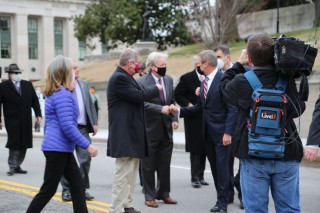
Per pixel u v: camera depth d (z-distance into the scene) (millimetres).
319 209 6914
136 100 5930
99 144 16516
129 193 6273
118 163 6066
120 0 32781
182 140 15664
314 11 25359
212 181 9039
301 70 3910
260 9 27141
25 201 7223
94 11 33531
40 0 64438
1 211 6621
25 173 9844
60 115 5207
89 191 8078
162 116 7102
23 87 9672
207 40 24938
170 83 7391
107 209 6832
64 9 66250
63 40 67188
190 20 29719
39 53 65438
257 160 3965
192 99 8500
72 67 5387
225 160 6516
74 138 5234
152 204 7051
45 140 5309
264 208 4016
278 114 3857
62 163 5312
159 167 7258
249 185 4008
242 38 28016
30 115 9758
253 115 3893
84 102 7516
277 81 4020
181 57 25922
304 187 8500
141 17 33250
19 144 9578
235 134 4125
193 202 7367
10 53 63750
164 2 33438
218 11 24469
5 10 62438
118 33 33000
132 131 5988
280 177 3984
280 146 3867
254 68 4113
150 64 7176
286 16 26750
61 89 5285
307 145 4152
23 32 63625
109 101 6043
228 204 7191
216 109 6527
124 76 5945
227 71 4516
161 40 34906
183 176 9633
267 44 4043
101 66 31625
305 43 3980
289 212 3996
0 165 10969
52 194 5340
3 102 9562
